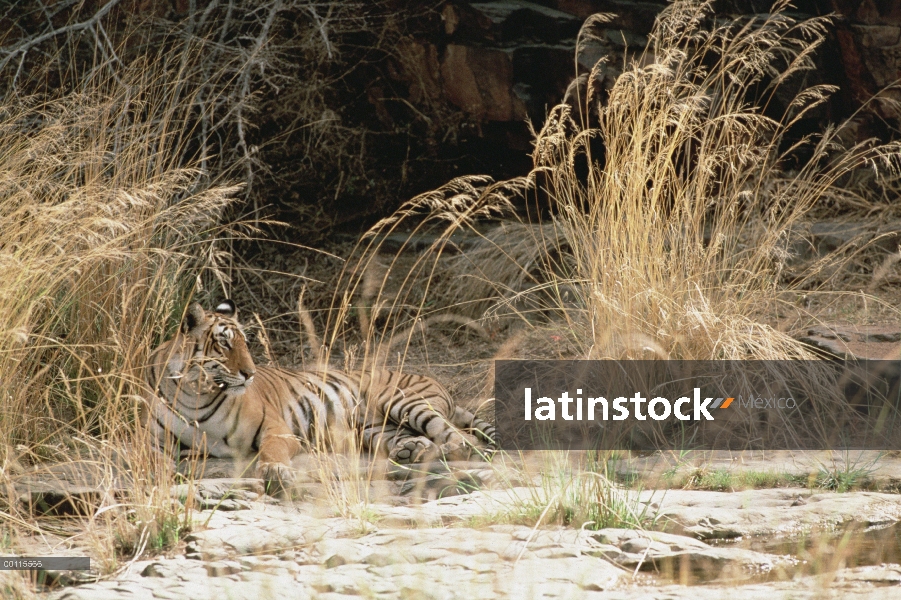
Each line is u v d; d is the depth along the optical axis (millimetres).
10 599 6391
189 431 10484
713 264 12258
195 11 16719
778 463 10203
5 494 8586
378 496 9172
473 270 17062
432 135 19609
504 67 18781
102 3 17281
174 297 12867
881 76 19109
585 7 19172
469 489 9328
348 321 17203
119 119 13062
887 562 7250
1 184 10852
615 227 11961
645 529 7988
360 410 11680
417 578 6531
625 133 12547
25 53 15352
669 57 12680
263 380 11258
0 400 9680
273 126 19188
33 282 10008
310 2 17625
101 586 6648
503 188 19828
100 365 11320
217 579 6758
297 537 7617
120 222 10508
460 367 14984
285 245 19172
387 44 19375
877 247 16984
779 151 19297
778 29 19016
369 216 20188
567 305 15219
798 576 6883
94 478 8688
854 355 12211
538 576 6688
